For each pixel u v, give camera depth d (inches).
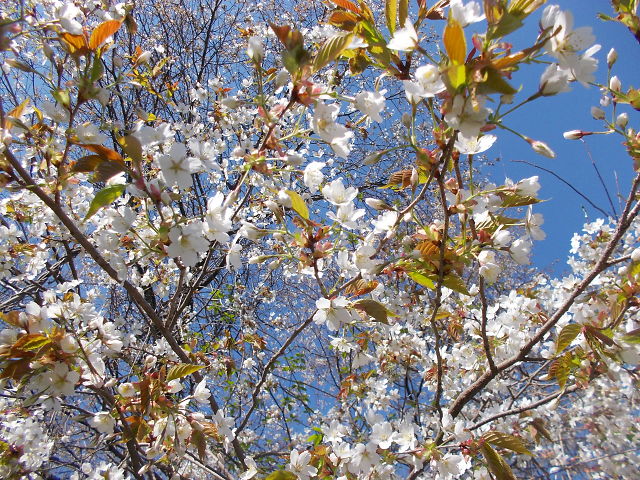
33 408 28.7
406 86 15.2
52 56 19.6
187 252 17.1
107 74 60.2
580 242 39.8
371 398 39.6
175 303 24.4
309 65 16.0
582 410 32.0
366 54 18.1
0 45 17.5
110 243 21.0
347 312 19.3
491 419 25.7
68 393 18.7
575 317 24.6
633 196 21.7
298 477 21.0
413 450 22.0
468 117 13.1
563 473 35.5
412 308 38.1
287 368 55.8
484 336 23.5
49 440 34.5
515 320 29.9
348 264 20.3
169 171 17.0
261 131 20.7
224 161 41.8
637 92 20.4
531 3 13.1
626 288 22.0
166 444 22.1
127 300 58.8
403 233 22.1
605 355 21.8
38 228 29.2
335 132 17.2
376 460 22.1
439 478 23.7
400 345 38.1
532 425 27.9
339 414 45.9
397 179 20.1
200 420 21.7
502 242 18.9
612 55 21.2
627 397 30.6
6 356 17.8
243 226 19.7
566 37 13.7
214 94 49.3
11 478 26.7
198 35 84.5
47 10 26.0
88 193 29.9
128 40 71.6
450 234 22.6
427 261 18.7
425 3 17.3
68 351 18.8
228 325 63.7
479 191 18.5
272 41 70.3
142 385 20.6
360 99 16.8
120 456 41.9
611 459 32.1
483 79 12.7
